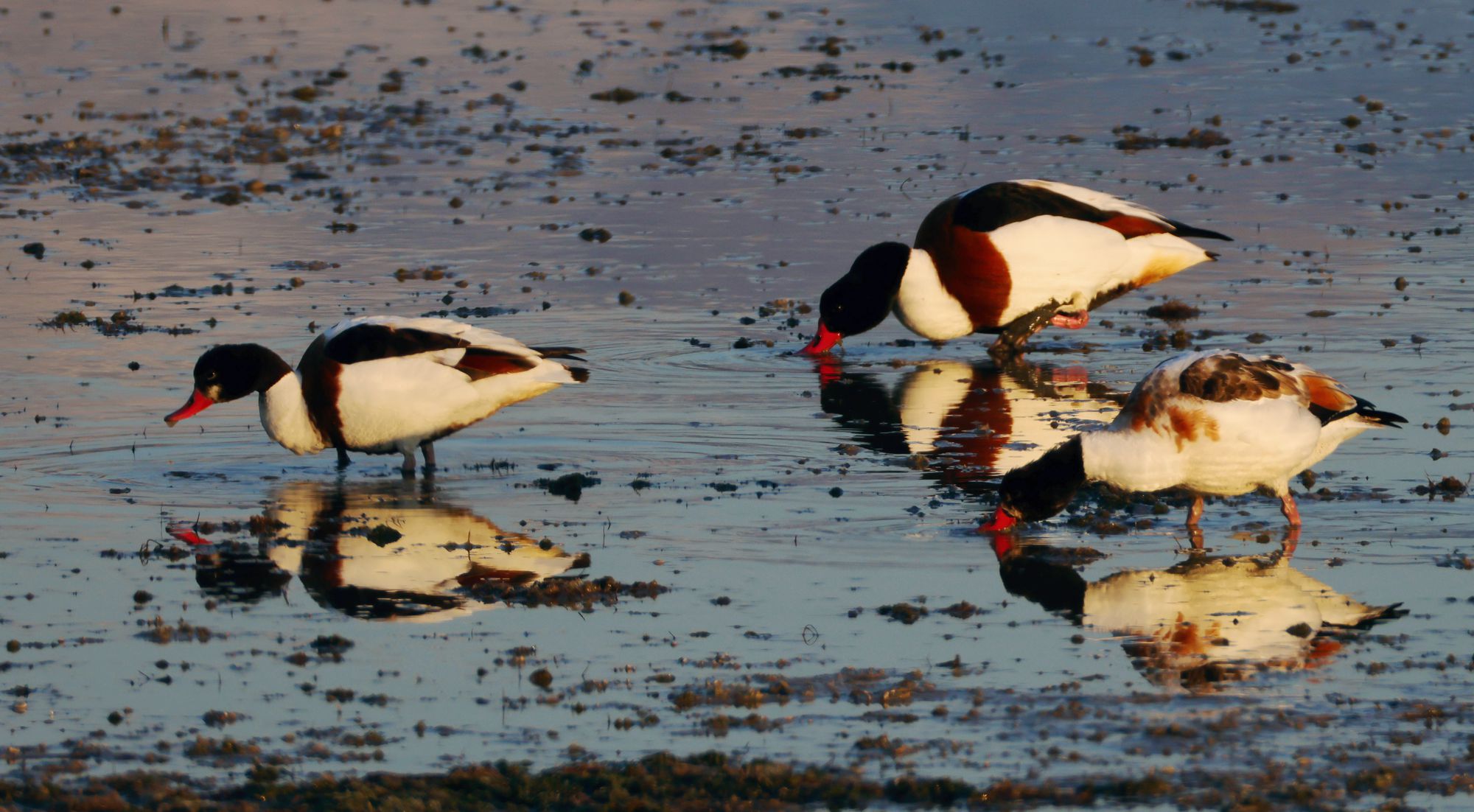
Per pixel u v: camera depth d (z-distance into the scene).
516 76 38.16
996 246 18.25
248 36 43.72
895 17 45.47
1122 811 8.00
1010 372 17.73
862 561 11.77
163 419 15.70
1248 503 12.92
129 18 46.44
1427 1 46.19
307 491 13.58
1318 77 36.50
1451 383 16.34
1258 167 28.08
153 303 20.44
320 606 10.98
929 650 10.13
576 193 27.12
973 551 11.97
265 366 13.81
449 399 13.77
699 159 29.55
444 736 8.99
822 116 33.34
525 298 20.75
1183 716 9.09
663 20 45.94
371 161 29.91
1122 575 11.42
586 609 10.88
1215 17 44.44
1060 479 12.16
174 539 12.34
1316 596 10.92
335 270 22.31
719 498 13.30
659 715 9.20
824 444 14.91
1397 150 29.25
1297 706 9.19
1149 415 11.88
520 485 13.70
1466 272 21.25
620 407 16.23
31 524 12.71
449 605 10.99
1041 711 9.19
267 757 8.75
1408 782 8.22
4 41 42.53
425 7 48.72
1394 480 13.34
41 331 19.03
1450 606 10.69
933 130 31.80
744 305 20.50
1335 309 19.61
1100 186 26.59
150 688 9.68
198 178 28.36
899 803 8.13
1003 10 45.94
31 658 10.12
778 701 9.39
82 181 28.27
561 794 8.24
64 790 8.33
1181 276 21.56
